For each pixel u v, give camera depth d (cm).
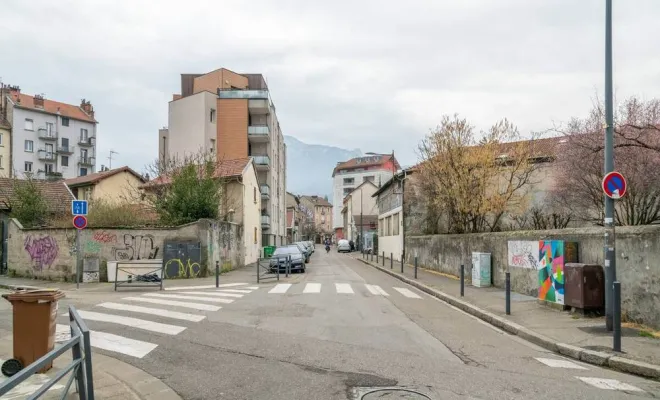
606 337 851
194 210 2394
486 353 775
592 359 738
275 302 1299
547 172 2447
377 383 586
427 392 555
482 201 2292
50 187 2980
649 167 1595
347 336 864
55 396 514
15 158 6694
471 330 977
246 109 4981
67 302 1300
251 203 3572
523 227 2503
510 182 2320
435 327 991
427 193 2650
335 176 11919
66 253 2075
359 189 7969
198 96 4909
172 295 1478
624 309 984
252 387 569
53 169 7162
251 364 669
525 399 543
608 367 712
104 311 1134
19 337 608
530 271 1433
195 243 2156
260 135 4988
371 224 7044
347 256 5238
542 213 2452
